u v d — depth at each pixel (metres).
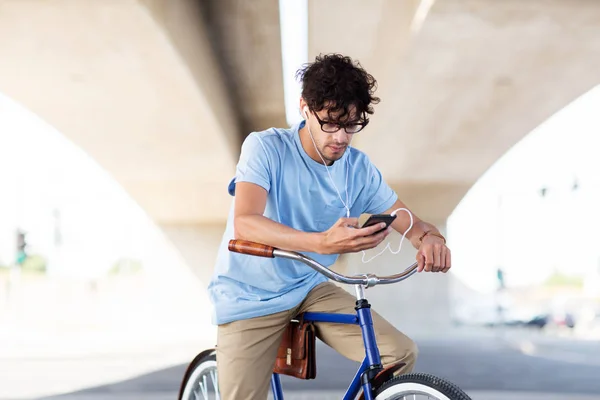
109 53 14.17
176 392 10.68
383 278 2.49
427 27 12.77
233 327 2.83
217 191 29.03
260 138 2.67
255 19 15.05
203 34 15.57
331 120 2.49
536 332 39.25
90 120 19.86
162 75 15.38
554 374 15.32
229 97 20.56
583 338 33.44
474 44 13.63
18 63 15.16
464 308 44.66
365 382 2.43
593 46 13.99
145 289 43.25
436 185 28.44
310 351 2.82
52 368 16.12
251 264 2.77
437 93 16.86
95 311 41.50
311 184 2.71
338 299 2.79
